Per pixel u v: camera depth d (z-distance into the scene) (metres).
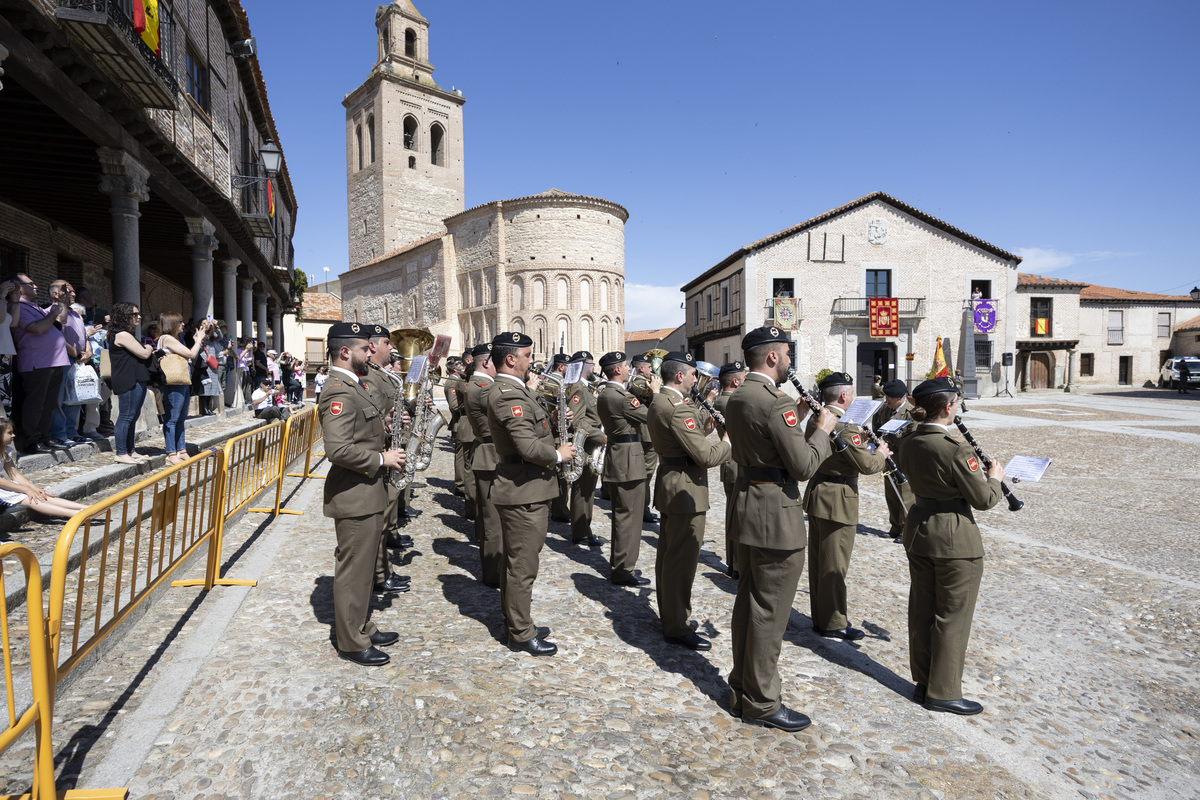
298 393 19.61
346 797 2.54
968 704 3.41
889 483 6.64
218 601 4.41
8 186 10.70
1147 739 3.23
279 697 3.20
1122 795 2.79
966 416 21.22
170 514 3.85
